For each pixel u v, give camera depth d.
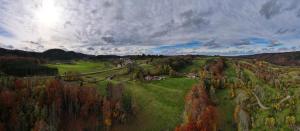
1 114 146.88
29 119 147.00
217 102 195.12
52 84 176.50
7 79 177.88
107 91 194.75
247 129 155.38
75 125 164.50
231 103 198.88
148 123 168.12
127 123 168.00
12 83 173.50
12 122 145.12
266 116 165.62
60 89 177.00
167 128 161.25
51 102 164.75
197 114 155.00
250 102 192.12
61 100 170.88
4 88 162.88
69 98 175.50
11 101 152.88
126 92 199.88
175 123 165.62
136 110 178.50
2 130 139.50
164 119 170.88
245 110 174.62
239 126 157.62
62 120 165.12
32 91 169.12
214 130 151.00
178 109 182.50
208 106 165.62
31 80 189.62
